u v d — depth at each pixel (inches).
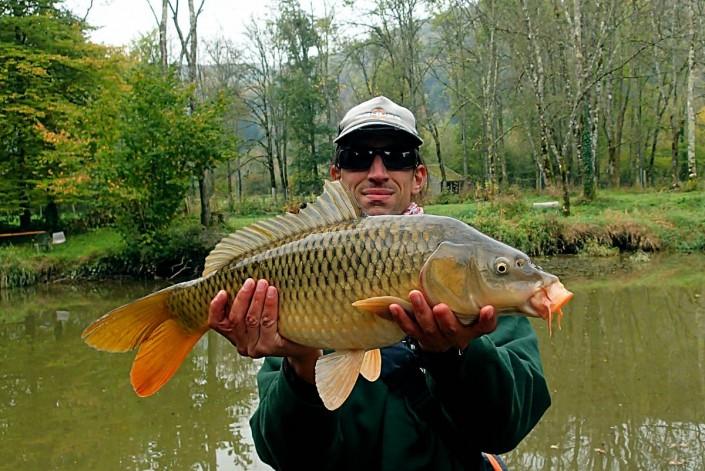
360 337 81.0
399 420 89.2
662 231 697.0
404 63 1359.5
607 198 890.7
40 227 914.7
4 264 671.8
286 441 88.0
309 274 82.4
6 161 900.6
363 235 80.7
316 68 1573.6
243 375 325.4
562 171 801.6
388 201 114.0
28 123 875.4
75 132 760.3
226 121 1622.8
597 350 336.8
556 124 1358.3
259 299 83.1
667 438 223.8
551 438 227.8
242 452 233.3
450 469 88.4
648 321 396.5
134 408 283.7
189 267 711.1
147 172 708.7
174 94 729.0
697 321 391.2
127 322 92.4
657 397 264.4
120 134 707.4
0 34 918.4
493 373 82.1
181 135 710.5
